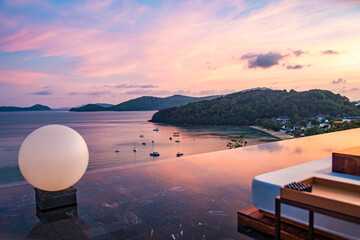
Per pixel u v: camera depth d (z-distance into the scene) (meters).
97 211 1.89
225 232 1.53
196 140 60.00
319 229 1.26
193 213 1.83
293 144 5.35
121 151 56.34
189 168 3.23
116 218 1.76
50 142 1.84
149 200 2.11
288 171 1.79
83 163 1.98
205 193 2.27
